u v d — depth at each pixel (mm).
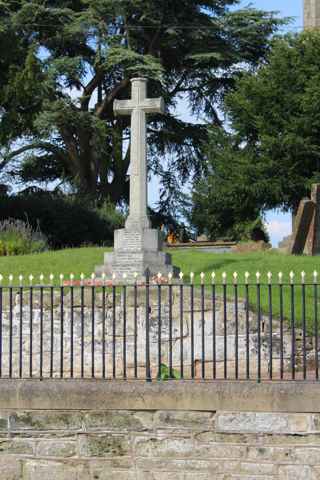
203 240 46250
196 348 13273
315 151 39812
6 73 29969
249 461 9609
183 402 9727
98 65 42750
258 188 40250
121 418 9836
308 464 9508
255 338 13055
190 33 42062
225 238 43969
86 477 9836
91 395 9867
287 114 41094
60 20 40469
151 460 9766
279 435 9578
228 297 13609
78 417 9898
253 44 43750
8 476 9930
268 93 41094
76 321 13719
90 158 44438
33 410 9938
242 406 9641
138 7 40750
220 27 42594
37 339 13758
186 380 9977
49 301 13844
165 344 13438
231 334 13188
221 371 12742
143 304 13602
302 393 9547
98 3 40094
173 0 41906
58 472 9883
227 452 9656
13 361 13781
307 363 12914
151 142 46406
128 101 19250
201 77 45438
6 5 38000
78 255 20500
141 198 18844
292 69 41406
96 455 9844
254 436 9617
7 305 13953
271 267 18172
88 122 40219
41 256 20516
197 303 13336
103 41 40719
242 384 9711
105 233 35031
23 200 33562
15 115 30156
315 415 9539
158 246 18453
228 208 42438
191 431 9727
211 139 43688
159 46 43750
